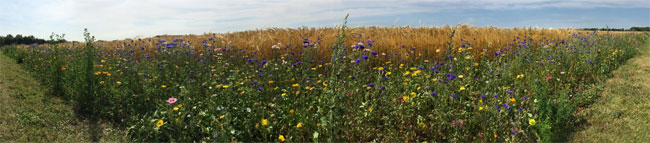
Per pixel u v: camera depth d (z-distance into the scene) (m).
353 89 4.26
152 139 3.43
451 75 4.13
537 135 3.21
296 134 3.30
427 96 4.01
